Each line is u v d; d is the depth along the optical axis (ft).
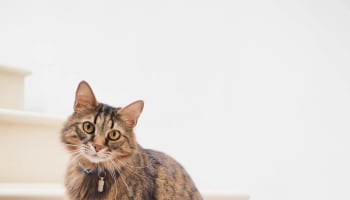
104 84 9.18
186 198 4.79
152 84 8.95
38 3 9.20
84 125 4.38
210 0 8.52
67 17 9.19
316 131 7.27
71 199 4.54
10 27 9.15
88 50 9.20
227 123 8.19
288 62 7.64
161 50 8.92
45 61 9.18
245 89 8.06
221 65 8.36
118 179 4.42
